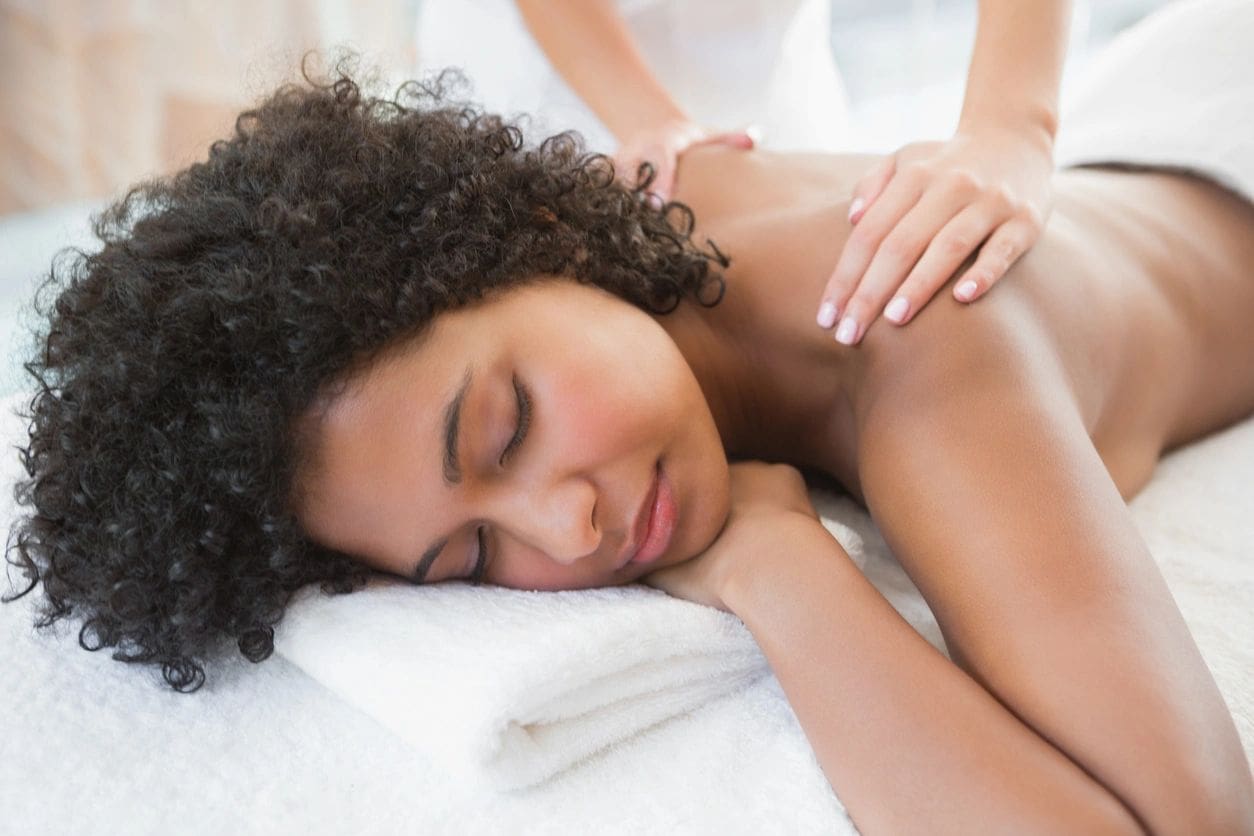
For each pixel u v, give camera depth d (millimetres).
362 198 758
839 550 708
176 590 718
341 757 655
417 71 1557
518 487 707
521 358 723
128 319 722
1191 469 917
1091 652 576
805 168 999
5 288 1489
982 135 852
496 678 606
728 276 898
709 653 696
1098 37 1854
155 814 620
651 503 728
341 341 701
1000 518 636
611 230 853
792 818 598
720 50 1349
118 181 1821
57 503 735
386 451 700
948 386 702
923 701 598
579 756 646
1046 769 556
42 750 669
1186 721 550
